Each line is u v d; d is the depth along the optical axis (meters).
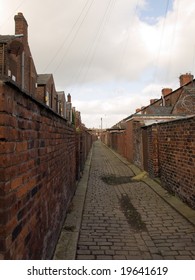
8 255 2.01
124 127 24.81
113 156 28.14
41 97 22.67
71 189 7.77
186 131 6.96
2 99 1.96
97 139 111.88
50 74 25.39
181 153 7.41
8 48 14.66
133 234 5.26
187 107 18.27
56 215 4.64
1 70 14.12
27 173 2.62
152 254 4.36
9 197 2.05
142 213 6.65
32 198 2.82
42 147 3.40
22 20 17.81
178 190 7.74
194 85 21.52
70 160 7.55
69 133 7.33
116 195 8.84
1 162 1.96
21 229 2.38
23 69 17.22
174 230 5.41
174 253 4.38
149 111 25.62
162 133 9.73
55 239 4.48
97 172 15.07
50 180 4.03
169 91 30.30
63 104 31.44
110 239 5.02
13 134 2.16
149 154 11.93
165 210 6.84
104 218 6.32
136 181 11.61
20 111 2.38
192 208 6.55
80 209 6.92
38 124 3.16
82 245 4.74
